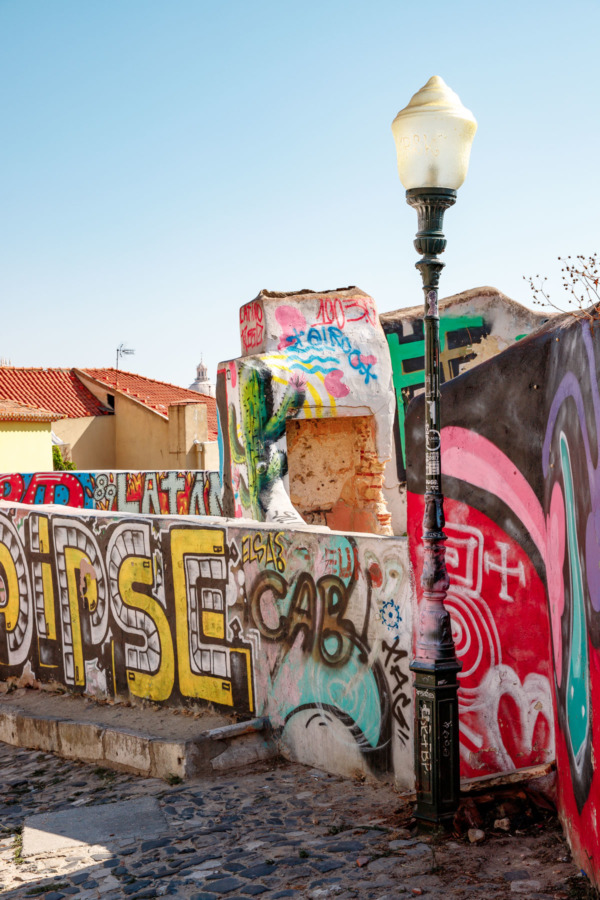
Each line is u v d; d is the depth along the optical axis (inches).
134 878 221.8
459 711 245.6
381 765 266.1
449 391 246.4
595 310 179.9
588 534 175.9
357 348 468.4
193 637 332.2
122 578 359.6
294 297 461.7
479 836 213.3
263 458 426.6
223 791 278.5
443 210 224.5
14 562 414.0
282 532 297.4
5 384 1558.8
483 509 238.8
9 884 227.0
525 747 231.8
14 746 362.6
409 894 190.7
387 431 475.2
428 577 223.9
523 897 181.6
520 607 231.3
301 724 293.7
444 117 216.8
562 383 202.2
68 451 1423.5
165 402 1647.4
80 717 352.8
